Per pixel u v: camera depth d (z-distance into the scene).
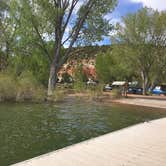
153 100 33.50
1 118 16.08
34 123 14.82
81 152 8.61
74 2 33.03
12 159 8.52
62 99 29.56
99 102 29.56
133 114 20.14
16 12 32.03
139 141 10.23
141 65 46.09
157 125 14.16
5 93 25.02
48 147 9.98
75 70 45.47
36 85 28.41
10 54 41.62
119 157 8.08
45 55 36.38
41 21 31.77
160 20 43.06
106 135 11.41
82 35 33.62
